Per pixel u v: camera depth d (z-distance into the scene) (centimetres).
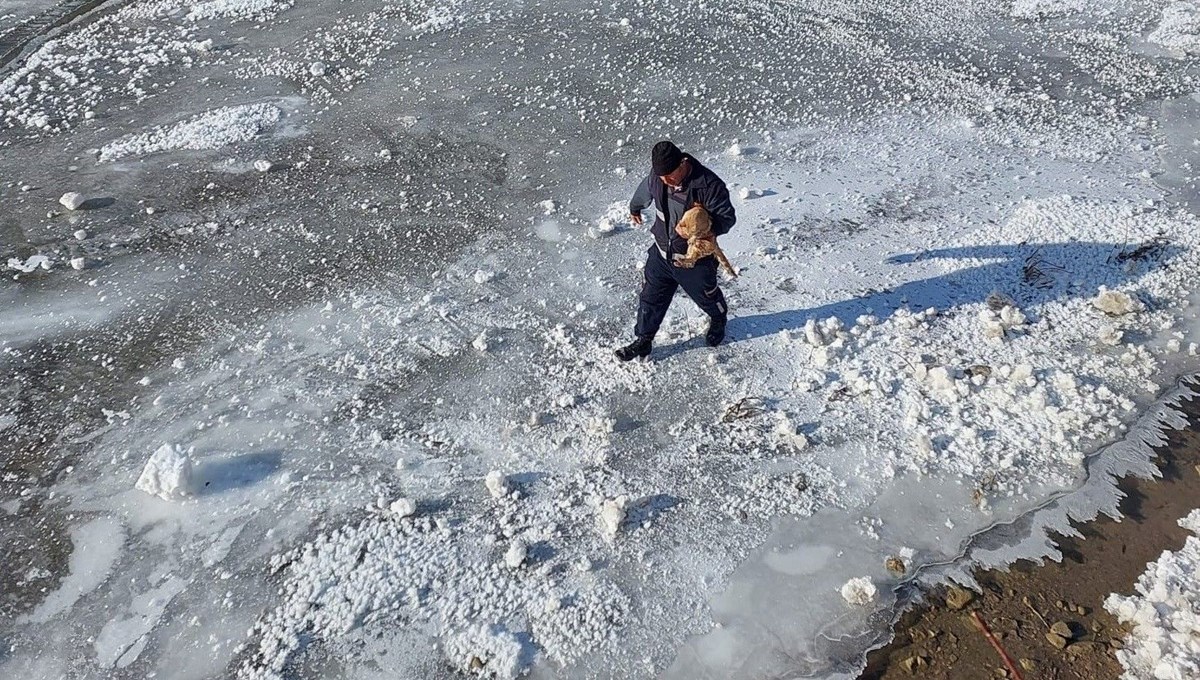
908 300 561
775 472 450
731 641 374
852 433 470
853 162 707
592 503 434
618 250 619
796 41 914
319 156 732
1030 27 942
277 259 615
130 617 388
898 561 401
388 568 404
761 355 524
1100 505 429
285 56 895
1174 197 648
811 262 597
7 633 384
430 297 573
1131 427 470
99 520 432
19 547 420
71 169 710
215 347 538
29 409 496
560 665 367
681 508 432
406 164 721
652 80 839
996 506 430
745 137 746
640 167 711
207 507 435
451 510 433
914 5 1002
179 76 858
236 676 365
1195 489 437
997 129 747
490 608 387
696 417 484
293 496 440
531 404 494
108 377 518
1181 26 905
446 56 892
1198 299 552
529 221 650
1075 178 677
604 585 396
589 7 995
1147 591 388
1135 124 748
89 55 897
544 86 832
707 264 467
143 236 637
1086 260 587
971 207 646
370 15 981
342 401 498
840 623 380
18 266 605
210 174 707
